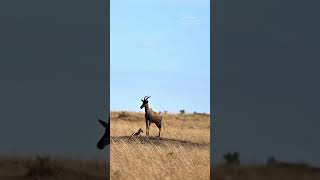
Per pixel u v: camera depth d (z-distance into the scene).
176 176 40.88
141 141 55.16
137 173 39.97
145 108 67.75
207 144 56.75
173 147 49.47
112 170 38.75
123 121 81.62
